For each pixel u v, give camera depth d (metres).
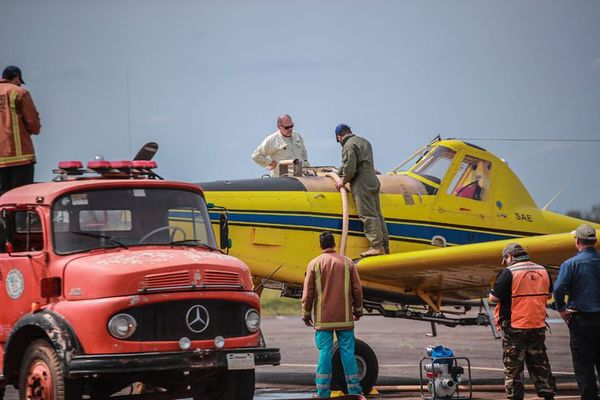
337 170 45.38
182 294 28.61
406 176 46.56
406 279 43.38
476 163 47.47
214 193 40.81
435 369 37.16
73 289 28.41
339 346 35.50
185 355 28.23
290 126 48.44
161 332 28.25
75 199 30.41
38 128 35.66
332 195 43.25
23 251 32.12
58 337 27.61
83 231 30.22
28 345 29.81
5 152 34.84
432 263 40.00
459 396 38.53
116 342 27.53
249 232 40.88
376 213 42.94
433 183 46.31
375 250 42.62
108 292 27.77
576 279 33.09
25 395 28.86
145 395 30.67
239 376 31.22
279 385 43.78
